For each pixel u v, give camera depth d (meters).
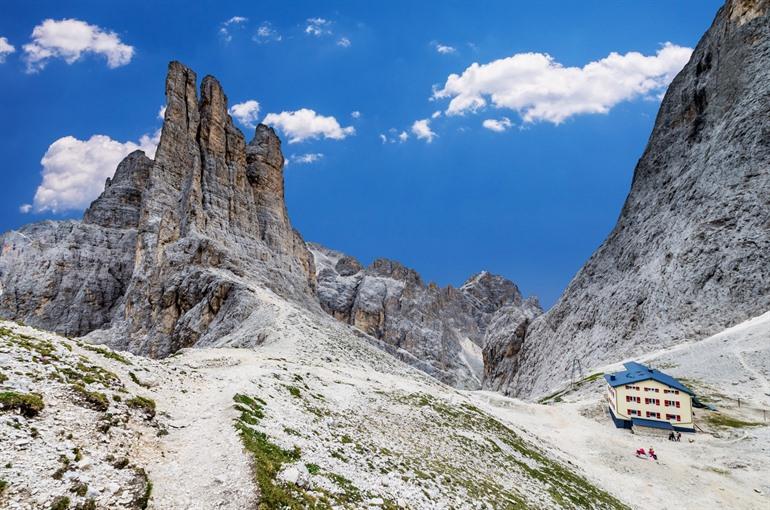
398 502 25.48
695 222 147.75
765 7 167.62
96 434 20.58
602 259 197.12
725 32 178.50
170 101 180.12
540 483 43.19
